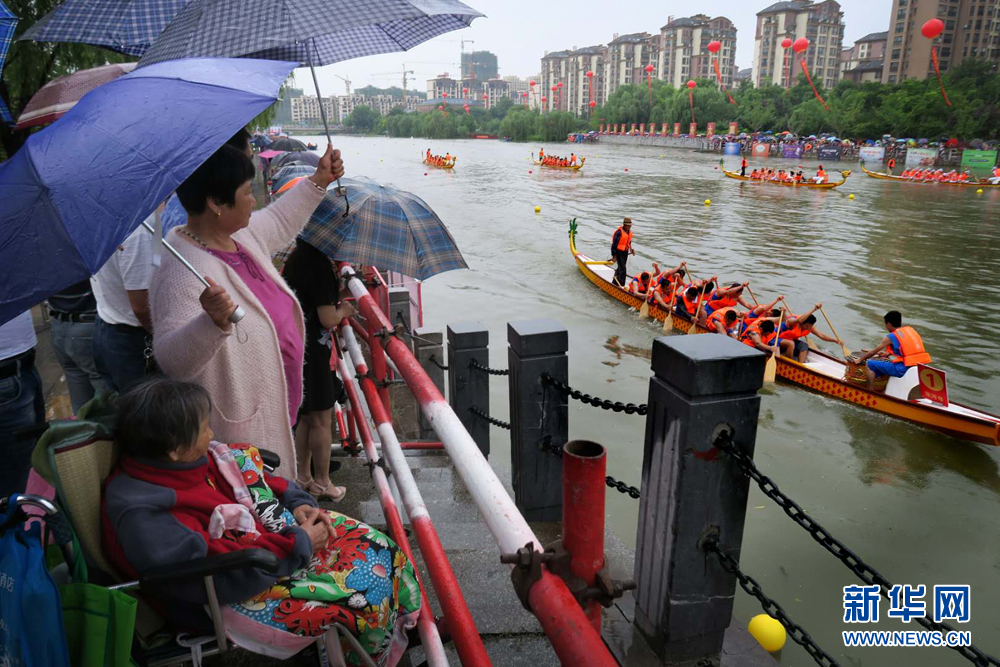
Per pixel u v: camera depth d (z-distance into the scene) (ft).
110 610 5.01
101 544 5.63
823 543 6.82
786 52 440.45
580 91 562.25
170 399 5.51
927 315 54.34
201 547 5.54
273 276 7.57
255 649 5.92
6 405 8.93
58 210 4.70
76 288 11.03
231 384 6.77
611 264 68.59
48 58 21.02
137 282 8.43
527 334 11.07
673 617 8.18
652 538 8.45
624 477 28.66
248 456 6.51
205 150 5.08
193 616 5.83
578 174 184.75
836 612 20.07
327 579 6.09
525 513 12.03
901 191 139.23
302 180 8.27
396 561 6.57
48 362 22.98
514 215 108.99
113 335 9.53
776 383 39.78
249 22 6.47
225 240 6.93
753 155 267.18
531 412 11.48
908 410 33.94
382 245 9.85
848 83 315.99
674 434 7.70
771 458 30.73
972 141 238.68
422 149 360.69
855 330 50.70
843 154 246.68
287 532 6.09
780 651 18.54
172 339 5.81
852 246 81.25
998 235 88.17
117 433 5.64
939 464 30.14
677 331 48.85
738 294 45.03
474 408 15.81
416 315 28.91
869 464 30.14
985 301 58.23
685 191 139.85
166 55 6.84
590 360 43.45
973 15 324.60
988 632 19.42
